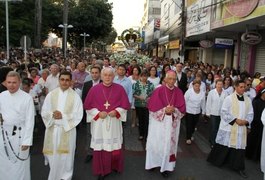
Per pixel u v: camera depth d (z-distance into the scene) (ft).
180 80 36.88
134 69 34.37
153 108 22.03
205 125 37.83
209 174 22.79
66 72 19.45
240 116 22.77
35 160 23.91
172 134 21.98
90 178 21.25
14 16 106.52
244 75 34.50
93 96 20.75
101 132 20.48
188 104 29.55
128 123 36.83
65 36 95.35
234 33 59.16
